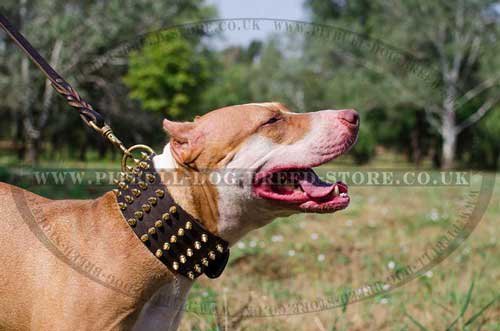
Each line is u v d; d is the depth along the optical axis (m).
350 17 23.34
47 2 12.98
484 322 3.58
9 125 14.38
